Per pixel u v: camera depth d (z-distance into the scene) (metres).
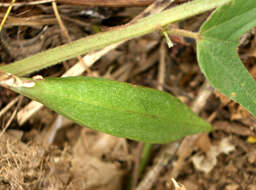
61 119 0.14
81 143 0.15
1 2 0.10
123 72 0.16
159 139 0.09
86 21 0.12
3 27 0.11
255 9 0.08
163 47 0.15
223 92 0.09
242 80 0.08
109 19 0.12
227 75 0.09
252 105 0.08
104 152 0.15
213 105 0.14
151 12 0.10
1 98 0.12
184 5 0.09
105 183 0.14
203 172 0.14
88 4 0.11
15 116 0.12
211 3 0.09
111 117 0.08
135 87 0.09
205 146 0.14
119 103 0.08
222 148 0.14
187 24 0.12
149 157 0.15
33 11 0.11
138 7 0.11
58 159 0.12
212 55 0.09
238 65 0.08
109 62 0.15
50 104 0.08
